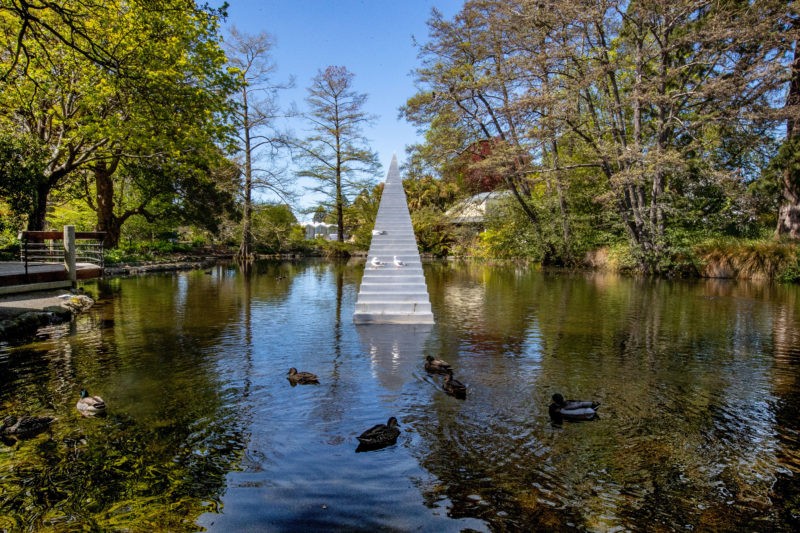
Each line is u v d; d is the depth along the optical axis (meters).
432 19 27.52
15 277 12.48
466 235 42.03
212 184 32.25
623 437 4.80
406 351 8.28
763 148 24.00
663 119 21.92
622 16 21.31
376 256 12.75
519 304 14.05
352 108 45.06
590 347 8.65
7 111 16.91
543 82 22.55
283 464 4.21
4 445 4.50
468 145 30.66
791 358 7.90
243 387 6.24
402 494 3.75
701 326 10.62
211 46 19.59
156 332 9.68
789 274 19.62
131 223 32.78
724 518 3.47
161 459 4.28
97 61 9.45
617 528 3.34
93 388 6.14
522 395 6.02
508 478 4.00
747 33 18.30
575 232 28.95
